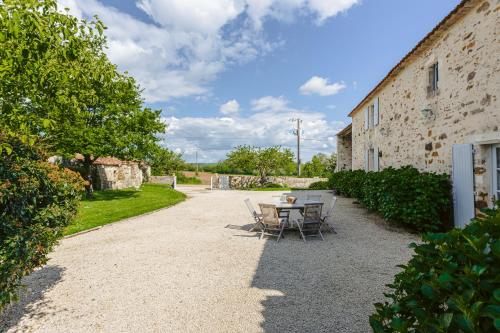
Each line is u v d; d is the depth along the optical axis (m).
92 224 7.61
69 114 4.59
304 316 3.06
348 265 4.55
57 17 2.85
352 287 3.75
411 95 8.02
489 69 4.86
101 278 4.14
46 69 3.25
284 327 2.87
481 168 5.07
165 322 2.99
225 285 3.87
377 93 10.96
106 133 13.25
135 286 3.86
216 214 9.52
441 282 1.21
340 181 13.64
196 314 3.13
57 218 3.31
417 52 7.38
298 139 30.22
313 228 6.52
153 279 4.09
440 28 6.07
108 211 10.17
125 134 14.20
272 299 3.46
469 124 5.40
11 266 2.46
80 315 3.14
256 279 4.06
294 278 4.07
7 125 3.19
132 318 3.07
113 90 12.82
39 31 2.60
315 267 4.49
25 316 3.13
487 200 4.97
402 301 1.46
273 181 25.33
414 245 1.57
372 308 3.21
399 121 8.87
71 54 3.03
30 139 3.15
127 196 15.48
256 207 11.02
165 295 3.59
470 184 5.27
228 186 24.12
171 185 25.11
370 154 12.45
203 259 4.93
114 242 6.05
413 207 6.16
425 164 7.18
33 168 3.02
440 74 6.42
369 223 7.61
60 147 11.77
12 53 2.87
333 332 2.77
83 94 4.02
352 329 2.82
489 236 1.25
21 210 2.74
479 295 1.14
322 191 17.42
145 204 11.99
